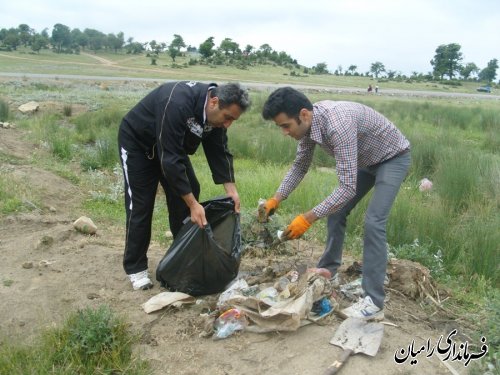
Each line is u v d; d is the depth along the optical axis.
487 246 5.51
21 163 9.05
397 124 17.23
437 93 59.16
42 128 12.43
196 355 3.53
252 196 7.77
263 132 13.69
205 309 4.04
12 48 107.31
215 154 4.32
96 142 11.06
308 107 3.58
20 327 3.96
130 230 4.27
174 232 4.68
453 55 110.62
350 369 3.31
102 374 3.41
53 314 4.09
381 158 3.81
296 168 4.19
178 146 3.83
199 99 3.87
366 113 3.74
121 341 3.64
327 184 8.20
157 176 4.29
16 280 4.52
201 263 4.05
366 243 3.77
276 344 3.56
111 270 4.71
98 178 8.88
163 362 3.50
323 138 3.64
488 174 8.54
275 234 5.36
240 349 3.54
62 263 4.84
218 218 4.34
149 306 4.00
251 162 11.09
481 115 20.23
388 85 75.25
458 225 6.20
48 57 92.56
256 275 4.66
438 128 17.59
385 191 3.75
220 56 89.25
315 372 3.27
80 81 35.66
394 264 4.74
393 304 4.28
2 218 6.15
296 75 81.25
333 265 4.42
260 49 106.62
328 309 3.87
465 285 5.12
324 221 6.70
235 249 4.18
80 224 5.75
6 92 22.25
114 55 115.12
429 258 5.34
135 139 4.11
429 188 7.93
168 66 79.69
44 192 7.40
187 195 3.88
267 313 3.62
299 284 3.88
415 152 10.65
